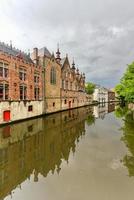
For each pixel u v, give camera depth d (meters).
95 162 13.26
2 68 29.02
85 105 87.38
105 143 18.12
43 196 9.00
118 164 12.81
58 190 9.52
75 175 11.22
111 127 26.92
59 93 53.94
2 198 8.88
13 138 20.19
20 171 11.92
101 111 55.47
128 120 33.06
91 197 8.80
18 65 33.06
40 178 10.94
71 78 65.94
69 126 28.09
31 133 22.80
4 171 11.95
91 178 10.78
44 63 43.75
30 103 36.47
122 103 94.19
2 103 27.98
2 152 15.57
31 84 37.53
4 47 34.06
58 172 11.68
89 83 108.69
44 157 14.42
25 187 9.91
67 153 15.29
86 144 17.94
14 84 31.84
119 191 9.30
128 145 17.25
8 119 29.48
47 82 45.38
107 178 10.72
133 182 10.20
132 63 35.97
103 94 135.75
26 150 16.11
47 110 45.16
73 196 8.92
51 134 22.39
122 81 46.84
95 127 27.12
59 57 54.50
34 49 41.84
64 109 58.66
